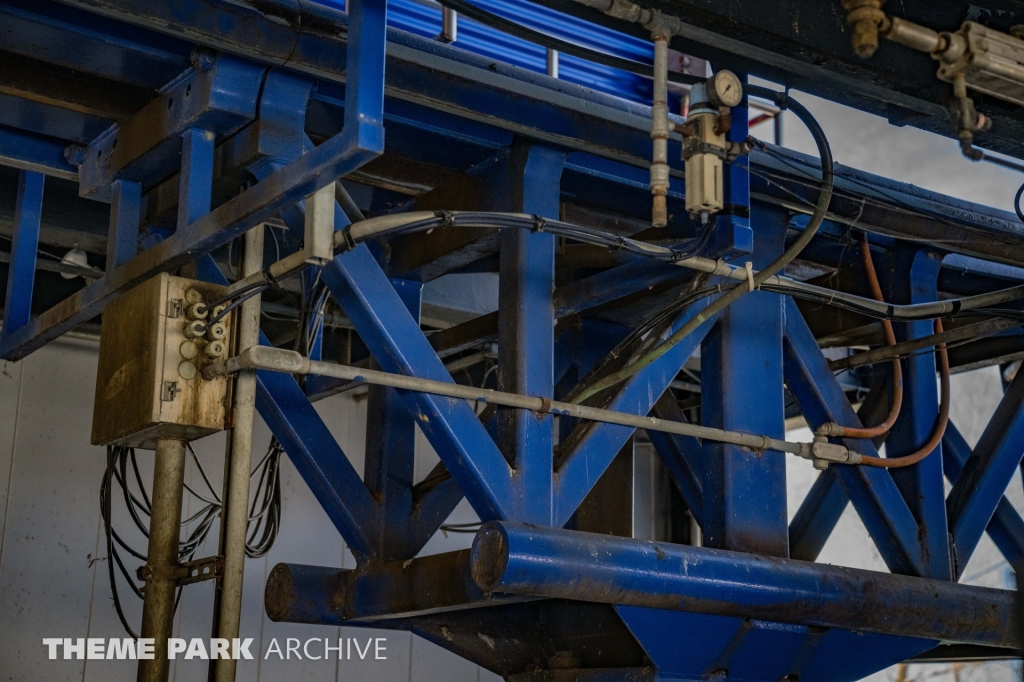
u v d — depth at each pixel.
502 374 3.67
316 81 3.44
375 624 4.21
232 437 3.37
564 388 4.54
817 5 3.08
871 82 3.20
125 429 3.42
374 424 4.25
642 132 3.72
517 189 3.72
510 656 4.16
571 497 3.61
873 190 4.25
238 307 3.44
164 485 3.43
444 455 3.52
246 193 3.07
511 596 3.41
